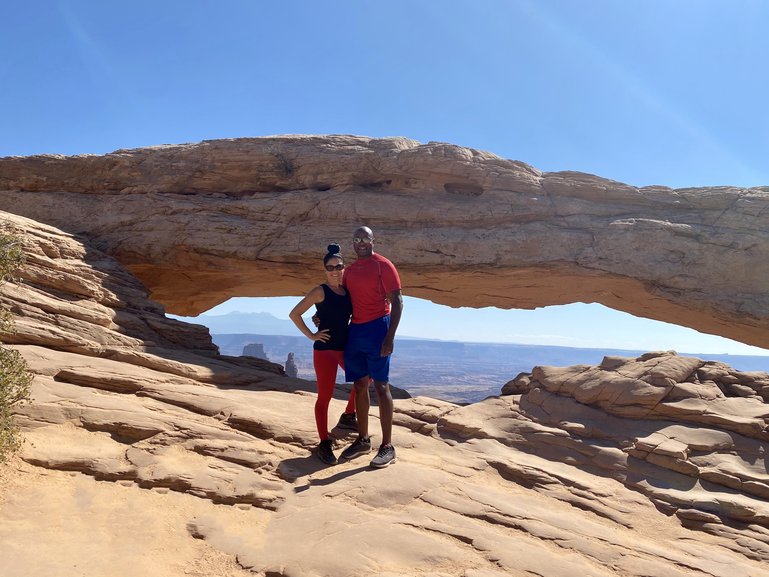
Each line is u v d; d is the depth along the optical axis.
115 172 15.23
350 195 14.54
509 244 13.57
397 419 8.00
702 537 5.61
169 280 15.80
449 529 4.98
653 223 13.32
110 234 14.61
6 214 12.31
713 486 6.40
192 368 9.07
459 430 7.70
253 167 14.95
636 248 13.20
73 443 6.02
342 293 6.54
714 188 13.70
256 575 4.25
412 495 5.59
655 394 7.52
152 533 4.71
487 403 8.48
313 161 14.82
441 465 6.58
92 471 5.57
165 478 5.53
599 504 6.07
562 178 14.38
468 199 14.40
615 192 14.03
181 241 14.37
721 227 13.13
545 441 7.38
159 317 11.61
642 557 4.95
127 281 12.57
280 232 14.34
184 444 6.27
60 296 10.41
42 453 5.64
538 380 8.66
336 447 6.80
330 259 6.41
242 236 14.34
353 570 4.25
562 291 14.73
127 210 14.86
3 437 5.26
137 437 6.35
